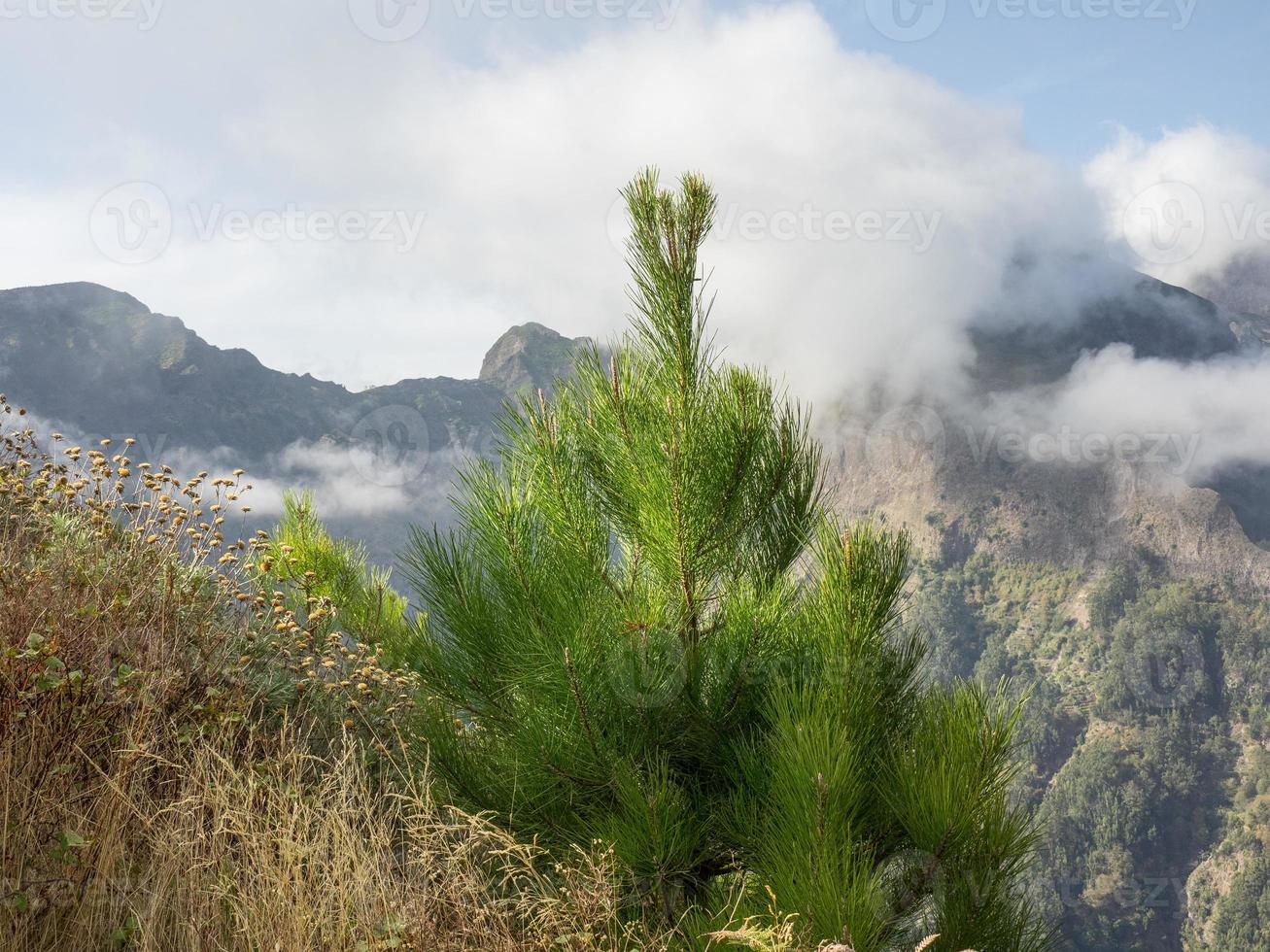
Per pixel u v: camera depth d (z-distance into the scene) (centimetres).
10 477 317
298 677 319
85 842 190
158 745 235
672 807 276
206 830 219
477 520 317
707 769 307
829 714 254
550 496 318
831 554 274
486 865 248
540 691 302
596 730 290
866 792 258
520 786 295
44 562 273
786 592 310
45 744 213
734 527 315
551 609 302
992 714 247
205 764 228
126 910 195
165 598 278
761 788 277
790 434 316
